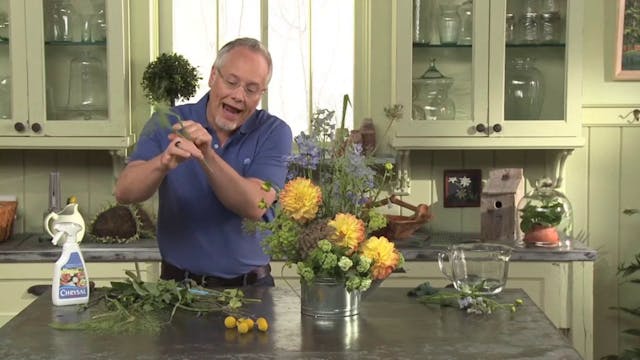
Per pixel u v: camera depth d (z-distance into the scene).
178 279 2.68
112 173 3.88
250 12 3.94
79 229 2.13
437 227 3.95
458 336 1.85
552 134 3.63
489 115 3.63
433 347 1.77
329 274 1.95
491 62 3.62
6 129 3.56
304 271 1.91
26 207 3.89
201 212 2.65
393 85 3.73
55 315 2.00
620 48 3.85
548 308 3.53
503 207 3.64
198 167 2.64
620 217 3.95
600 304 3.97
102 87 3.62
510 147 3.64
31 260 3.43
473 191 3.94
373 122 3.92
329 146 1.99
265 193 2.51
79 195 3.88
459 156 3.93
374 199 2.05
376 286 2.06
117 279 3.47
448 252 2.20
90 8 3.61
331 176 1.99
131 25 3.80
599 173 3.94
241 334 1.85
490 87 3.63
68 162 3.88
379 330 1.90
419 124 3.63
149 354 1.71
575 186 3.95
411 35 3.62
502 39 3.61
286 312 2.05
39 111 3.57
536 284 3.52
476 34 3.62
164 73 3.62
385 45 3.90
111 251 3.44
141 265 3.48
